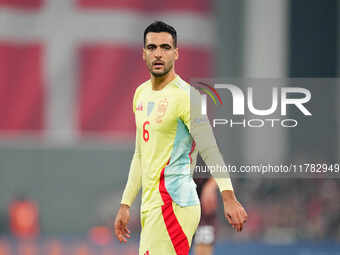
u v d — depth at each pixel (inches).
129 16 1697.8
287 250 1216.8
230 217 367.2
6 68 1680.6
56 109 1699.1
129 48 1702.8
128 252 1209.4
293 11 1771.7
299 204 1530.5
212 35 1708.9
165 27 392.2
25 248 1302.9
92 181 1711.4
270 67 1713.8
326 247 1264.8
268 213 1518.2
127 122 1712.6
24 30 1684.3
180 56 1696.6
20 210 1636.3
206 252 568.7
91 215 1706.4
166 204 390.0
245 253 1173.7
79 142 1708.9
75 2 1689.2
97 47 1694.1
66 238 1525.6
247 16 1715.1
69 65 1692.9
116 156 1713.8
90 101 1700.3
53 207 1705.2
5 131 1690.5
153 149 394.9
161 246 392.2
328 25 1775.3
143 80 1706.4
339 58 1763.0
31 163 1702.8
